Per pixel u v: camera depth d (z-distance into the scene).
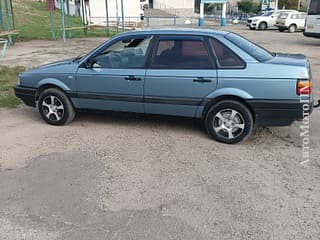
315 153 4.81
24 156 4.71
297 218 3.34
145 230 3.16
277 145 5.09
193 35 5.14
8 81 9.12
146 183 3.98
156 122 6.04
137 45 5.36
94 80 5.54
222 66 4.95
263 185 3.94
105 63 5.52
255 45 5.51
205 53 5.05
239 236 3.08
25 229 3.19
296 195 3.73
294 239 3.04
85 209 3.49
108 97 5.54
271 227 3.20
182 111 5.24
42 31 23.34
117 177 4.12
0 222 3.29
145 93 5.31
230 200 3.64
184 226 3.22
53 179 4.08
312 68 11.52
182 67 5.11
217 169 4.32
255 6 53.03
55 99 5.86
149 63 5.27
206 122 5.18
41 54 14.40
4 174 4.20
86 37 21.73
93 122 6.09
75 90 5.70
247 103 4.87
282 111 4.78
